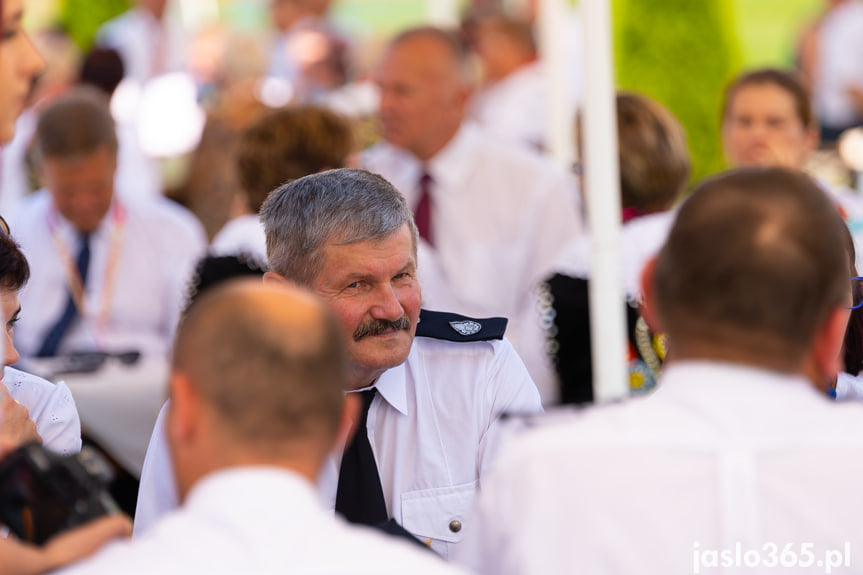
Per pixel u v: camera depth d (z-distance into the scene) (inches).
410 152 727.7
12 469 227.6
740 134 666.2
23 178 920.3
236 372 194.7
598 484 229.8
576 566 229.0
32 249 697.6
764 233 224.7
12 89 411.8
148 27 1312.7
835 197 590.6
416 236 335.0
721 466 226.4
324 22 1451.8
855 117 1424.7
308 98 1165.7
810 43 1480.1
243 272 538.9
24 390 363.6
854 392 346.3
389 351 323.0
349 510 329.7
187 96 1070.4
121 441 559.8
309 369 196.7
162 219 715.4
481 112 1222.9
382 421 340.2
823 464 225.9
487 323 359.9
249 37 1210.6
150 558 191.2
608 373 495.2
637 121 552.4
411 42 714.8
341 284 319.3
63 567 222.2
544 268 720.3
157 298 714.2
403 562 197.3
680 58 1295.5
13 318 342.6
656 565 225.9
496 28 1232.8
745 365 231.0
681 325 233.9
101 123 674.2
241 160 560.1
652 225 532.4
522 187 722.2
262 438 195.8
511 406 350.3
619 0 1305.4
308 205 322.7
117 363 631.8
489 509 239.8
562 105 891.4
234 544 191.8
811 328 229.0
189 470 201.9
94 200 681.0
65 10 1544.0
